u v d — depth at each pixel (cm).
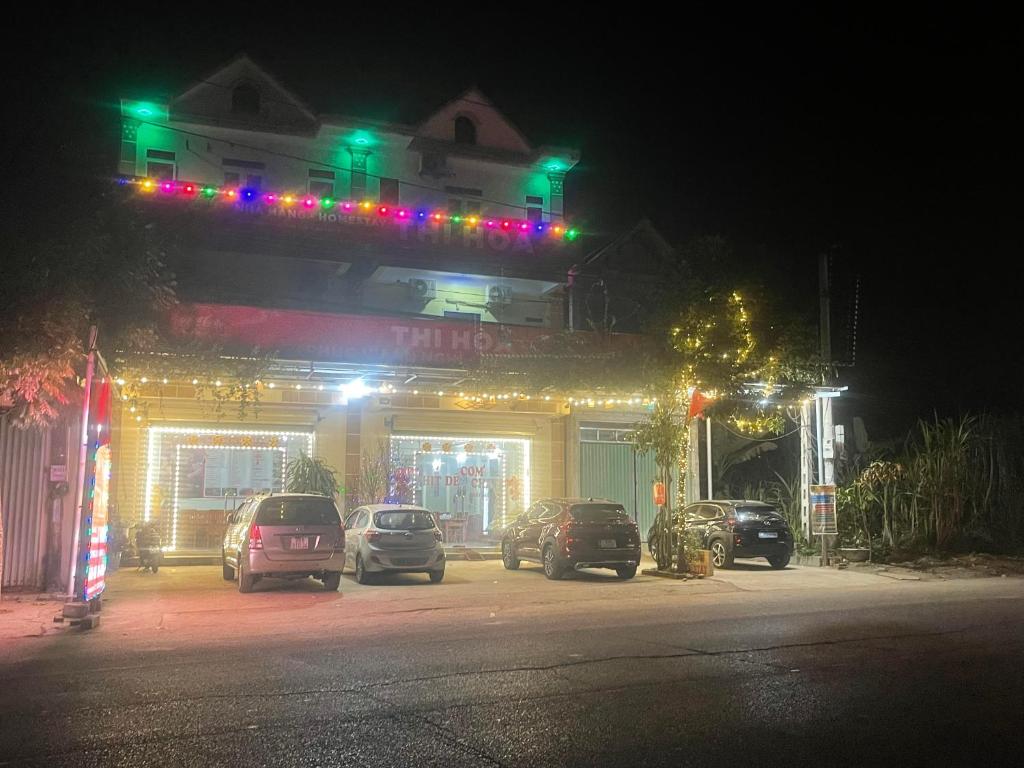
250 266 2423
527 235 2577
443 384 2011
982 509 2270
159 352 1631
